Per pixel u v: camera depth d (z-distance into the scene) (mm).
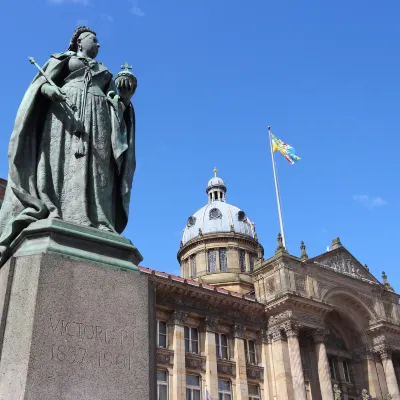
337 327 53125
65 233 4723
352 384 50750
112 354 4281
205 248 68812
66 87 5777
